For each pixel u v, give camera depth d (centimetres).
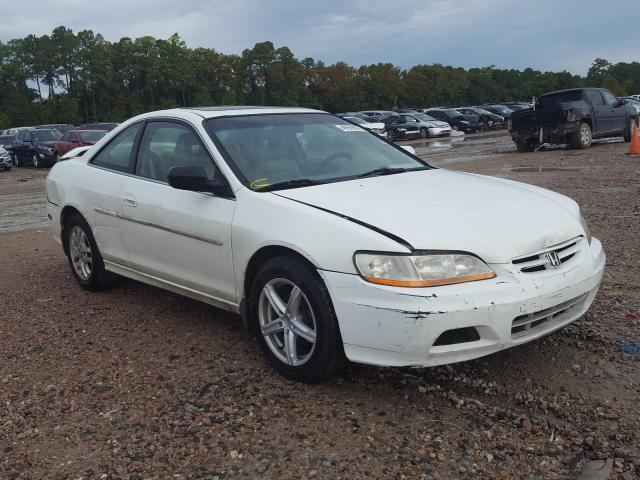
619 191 966
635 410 307
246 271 375
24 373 391
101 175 512
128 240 477
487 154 1920
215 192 396
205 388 358
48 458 295
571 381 340
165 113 479
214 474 275
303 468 277
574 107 1759
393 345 306
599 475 260
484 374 354
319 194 370
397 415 318
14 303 539
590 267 353
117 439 309
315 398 340
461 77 12825
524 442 288
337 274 321
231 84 10325
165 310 502
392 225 323
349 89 10894
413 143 2934
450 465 273
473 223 330
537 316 324
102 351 422
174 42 10481
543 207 369
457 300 300
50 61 10156
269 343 370
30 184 1798
